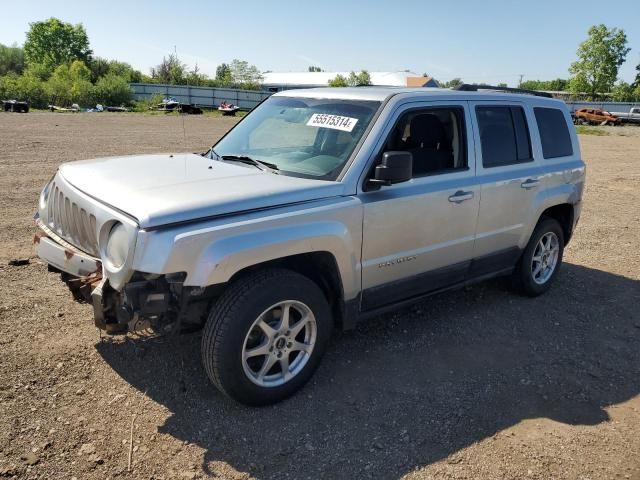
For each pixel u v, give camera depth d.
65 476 2.82
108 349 4.05
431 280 4.48
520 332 4.82
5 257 5.82
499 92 5.14
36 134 19.61
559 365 4.29
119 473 2.87
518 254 5.30
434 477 2.99
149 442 3.12
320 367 4.04
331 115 4.21
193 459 3.01
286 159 4.05
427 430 3.38
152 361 3.93
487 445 3.28
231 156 4.30
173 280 3.00
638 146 27.50
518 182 4.98
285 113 4.55
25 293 4.93
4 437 3.06
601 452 3.27
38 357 3.88
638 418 3.64
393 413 3.53
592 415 3.65
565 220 5.98
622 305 5.58
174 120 33.59
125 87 54.12
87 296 3.36
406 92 4.27
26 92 48.88
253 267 3.42
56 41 85.50
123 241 3.03
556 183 5.48
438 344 4.50
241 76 71.25
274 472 2.96
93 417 3.30
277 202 3.40
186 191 3.30
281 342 3.50
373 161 3.85
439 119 4.42
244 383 3.32
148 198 3.17
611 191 12.66
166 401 3.50
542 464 3.14
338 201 3.63
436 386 3.88
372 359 4.20
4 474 2.80
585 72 72.75
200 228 3.05
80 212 3.47
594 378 4.12
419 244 4.22
